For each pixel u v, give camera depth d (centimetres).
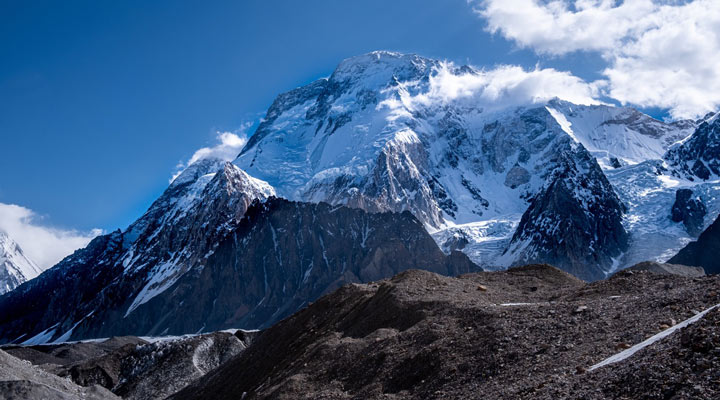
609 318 3581
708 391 2192
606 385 2517
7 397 3969
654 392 2328
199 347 12412
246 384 6191
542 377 3061
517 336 3700
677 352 2472
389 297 5238
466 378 3494
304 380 4500
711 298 3372
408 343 4284
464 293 5128
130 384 11756
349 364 4434
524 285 5503
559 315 3838
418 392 3603
